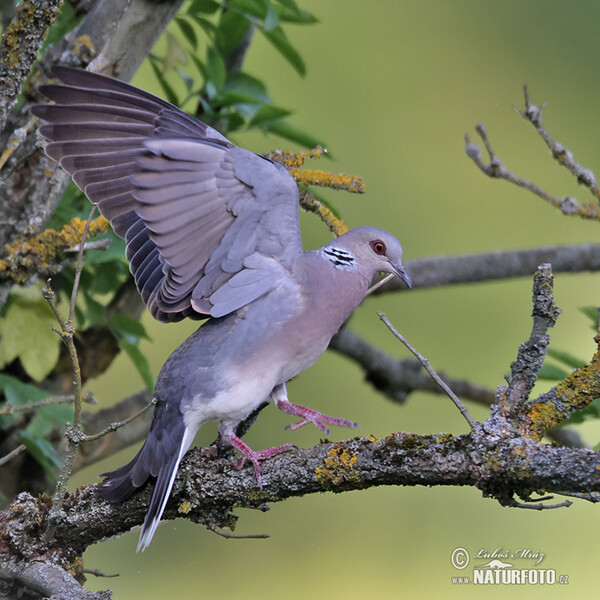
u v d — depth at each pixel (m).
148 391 10.34
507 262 11.97
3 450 9.68
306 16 10.17
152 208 7.36
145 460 7.33
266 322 7.66
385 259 8.19
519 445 6.16
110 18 8.66
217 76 9.80
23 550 7.05
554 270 12.02
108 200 7.49
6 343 9.04
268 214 7.61
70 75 7.41
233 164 7.44
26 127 8.47
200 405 7.43
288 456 6.86
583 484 5.94
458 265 11.95
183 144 7.30
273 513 12.55
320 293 7.82
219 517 7.16
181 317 7.89
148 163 7.29
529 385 6.54
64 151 7.43
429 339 14.30
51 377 9.88
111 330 9.74
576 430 12.14
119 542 11.91
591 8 15.18
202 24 10.23
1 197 8.67
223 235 7.63
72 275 9.59
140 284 7.85
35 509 7.13
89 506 7.18
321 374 13.75
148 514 6.96
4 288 8.71
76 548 7.23
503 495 6.26
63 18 9.69
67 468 6.75
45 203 8.76
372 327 14.38
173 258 7.52
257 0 9.68
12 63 7.54
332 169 14.27
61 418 8.85
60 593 6.64
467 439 6.33
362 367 12.28
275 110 9.84
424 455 6.37
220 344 7.59
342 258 8.08
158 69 9.98
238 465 7.07
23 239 8.68
